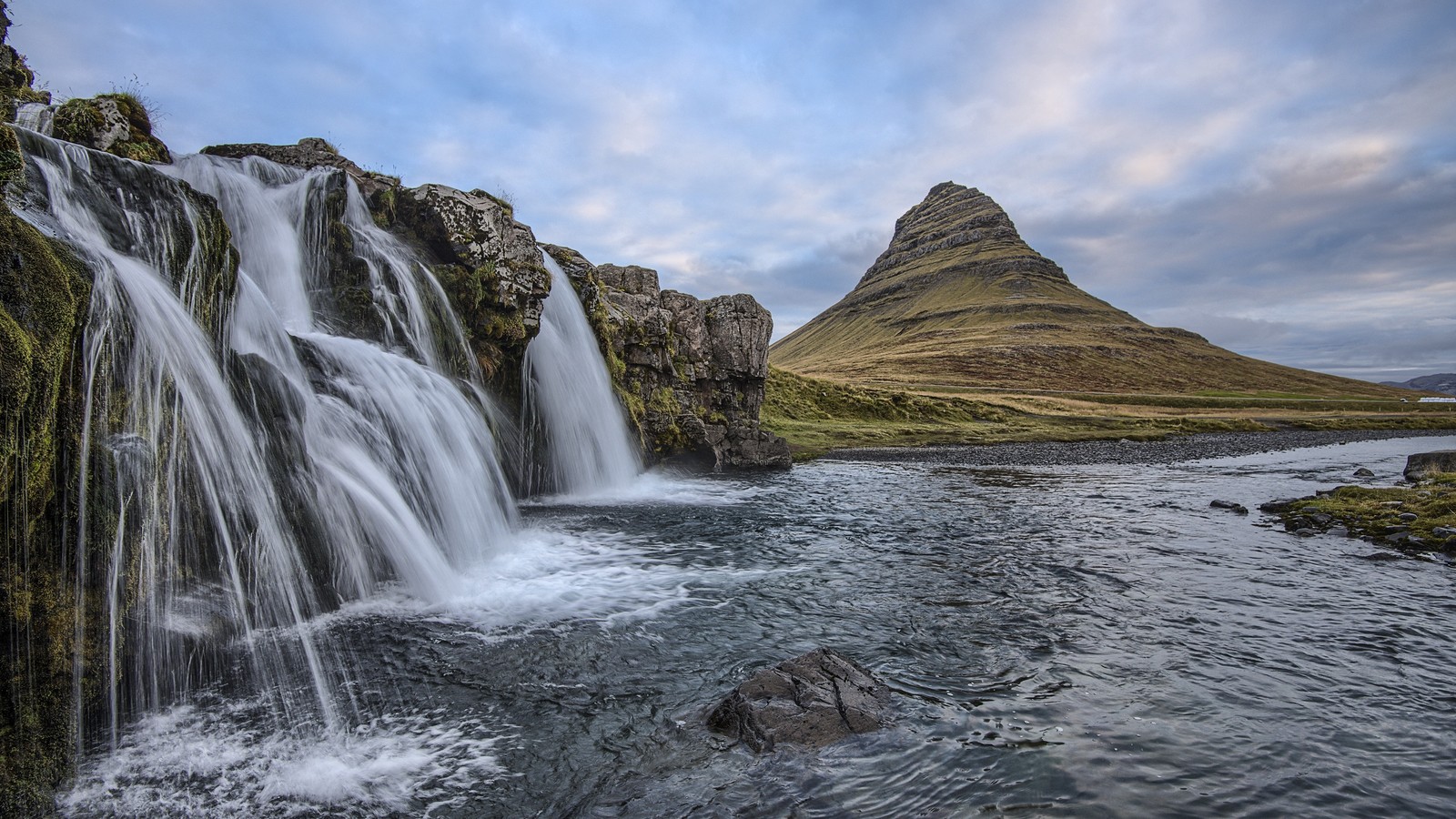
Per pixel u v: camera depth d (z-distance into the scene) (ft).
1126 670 35.55
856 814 23.53
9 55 54.75
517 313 82.02
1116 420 312.71
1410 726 29.76
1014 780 25.46
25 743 23.30
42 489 24.52
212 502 35.14
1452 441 247.50
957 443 214.69
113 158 39.11
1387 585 50.72
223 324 44.45
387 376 59.06
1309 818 23.61
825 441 202.90
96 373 28.71
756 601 46.75
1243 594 48.65
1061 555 60.70
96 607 27.04
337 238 67.97
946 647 38.68
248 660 34.04
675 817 23.30
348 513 45.24
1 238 24.17
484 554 58.95
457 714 30.19
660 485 105.91
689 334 129.18
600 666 35.45
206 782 24.90
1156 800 24.48
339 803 24.00
